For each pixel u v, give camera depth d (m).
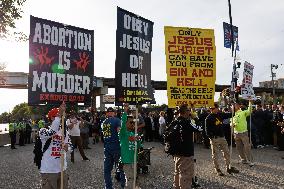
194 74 9.73
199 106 9.73
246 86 11.84
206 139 16.83
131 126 7.22
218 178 9.23
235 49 14.01
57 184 5.58
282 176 9.25
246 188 8.03
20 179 10.35
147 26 7.09
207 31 9.89
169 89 9.55
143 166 10.03
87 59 6.12
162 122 20.81
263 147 16.50
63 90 5.85
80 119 13.93
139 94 6.77
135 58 6.78
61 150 5.32
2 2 15.76
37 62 5.68
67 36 5.96
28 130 26.84
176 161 7.02
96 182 9.33
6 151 20.73
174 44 9.63
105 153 7.54
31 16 5.67
